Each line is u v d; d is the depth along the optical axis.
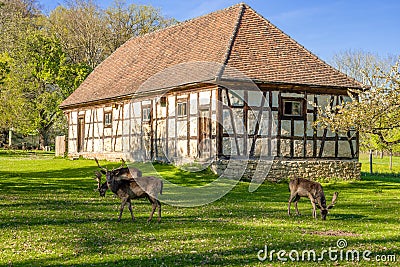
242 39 24.59
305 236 10.24
